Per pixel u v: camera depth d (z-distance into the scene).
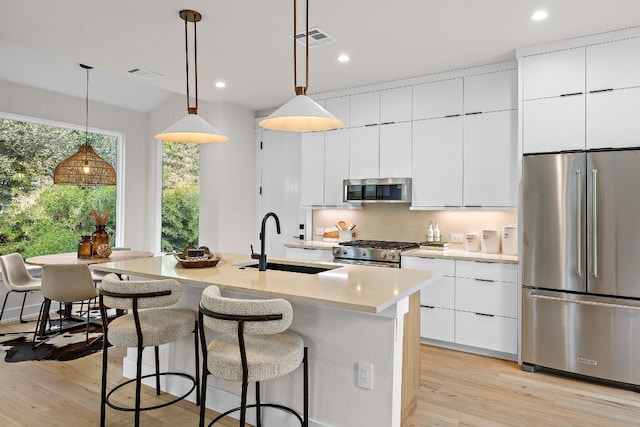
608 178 3.03
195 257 2.98
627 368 2.98
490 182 3.91
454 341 3.83
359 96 4.66
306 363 2.18
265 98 5.15
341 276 2.51
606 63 3.17
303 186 5.12
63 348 3.74
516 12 2.88
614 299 3.02
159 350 2.95
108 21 3.02
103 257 4.40
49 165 5.14
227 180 5.38
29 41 3.38
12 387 2.94
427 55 3.70
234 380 1.86
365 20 3.01
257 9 2.84
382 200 4.45
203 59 3.79
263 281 2.34
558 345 3.23
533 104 3.45
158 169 6.11
